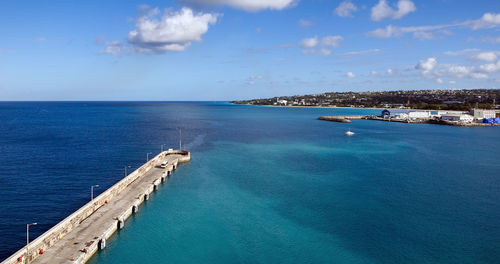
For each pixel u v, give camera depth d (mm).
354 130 159125
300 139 124812
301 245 39500
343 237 41500
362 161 84188
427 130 160125
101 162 80500
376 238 41312
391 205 52125
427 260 36375
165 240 40562
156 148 101062
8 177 66250
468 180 66188
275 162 82500
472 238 41250
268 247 39094
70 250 35281
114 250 38062
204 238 41125
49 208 50469
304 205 52125
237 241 40406
